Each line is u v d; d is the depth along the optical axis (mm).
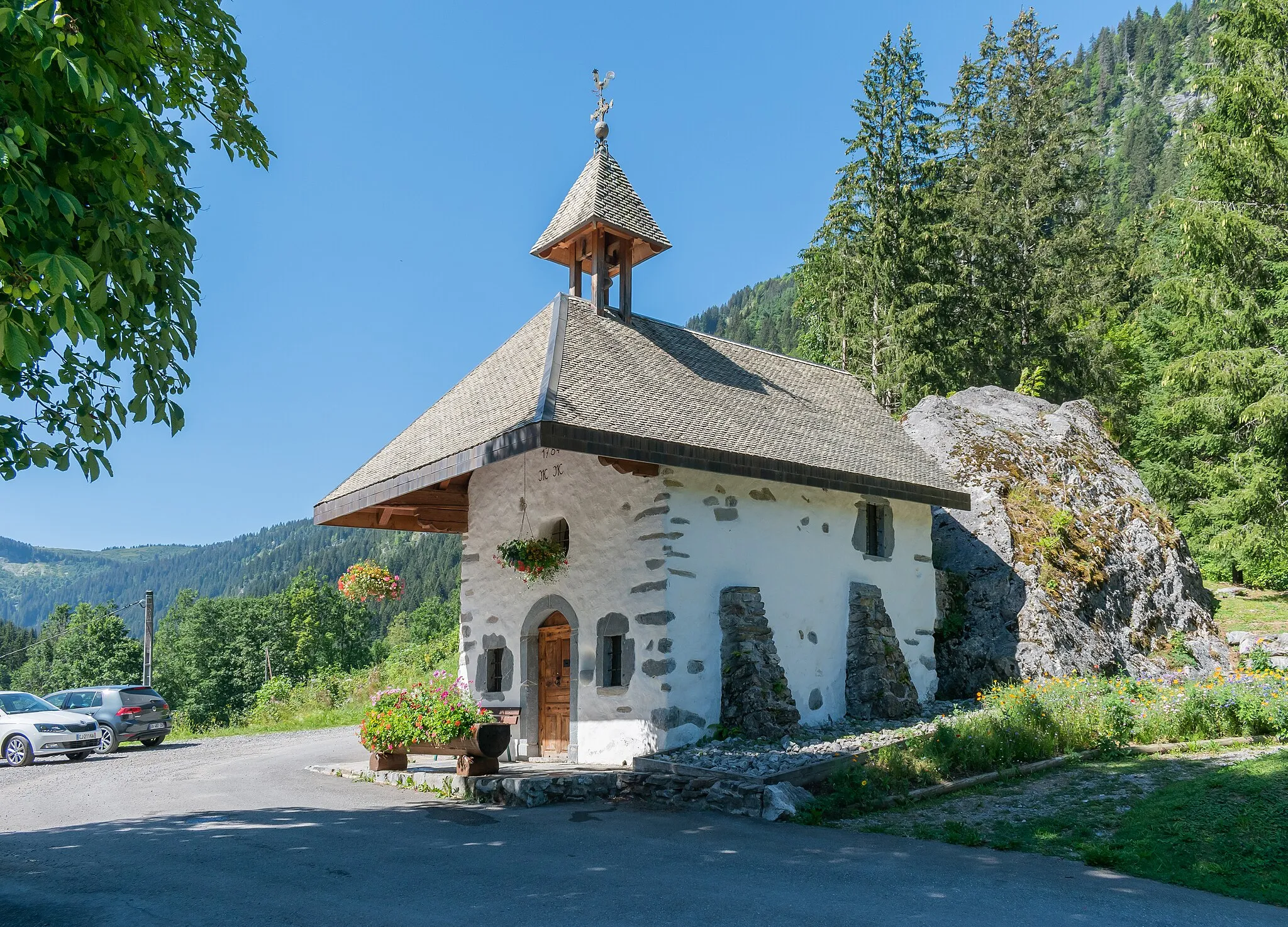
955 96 43562
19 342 4258
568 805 9398
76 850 7562
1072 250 36594
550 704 12711
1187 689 12078
